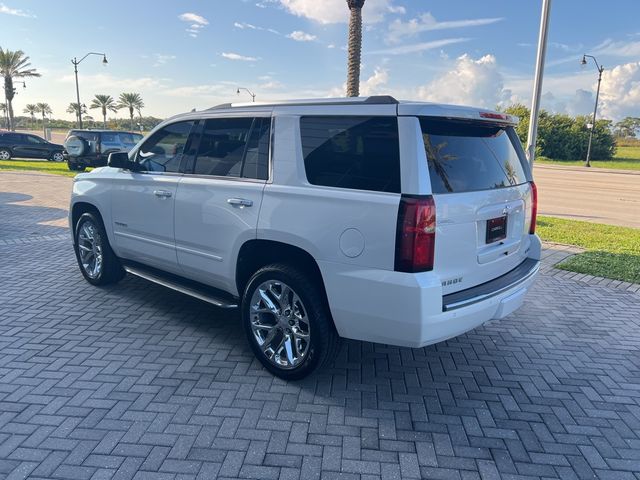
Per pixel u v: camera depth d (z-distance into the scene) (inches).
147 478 107.3
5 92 2080.5
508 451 120.6
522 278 153.8
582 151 2005.4
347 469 112.4
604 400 144.7
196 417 130.0
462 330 132.8
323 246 133.7
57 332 180.2
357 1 415.5
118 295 220.4
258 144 154.5
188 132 179.3
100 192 212.8
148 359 161.3
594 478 112.1
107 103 3038.9
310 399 140.6
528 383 153.7
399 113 124.8
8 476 106.7
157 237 187.9
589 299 232.4
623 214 546.3
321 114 140.1
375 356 169.8
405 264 120.8
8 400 135.3
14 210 441.4
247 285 154.1
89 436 120.7
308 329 141.8
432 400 142.4
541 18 341.1
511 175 156.1
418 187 120.4
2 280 239.3
